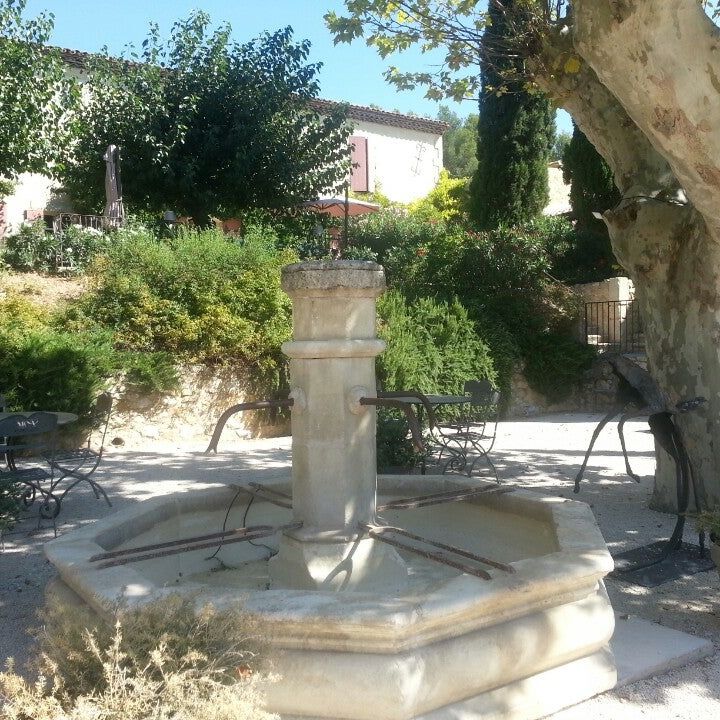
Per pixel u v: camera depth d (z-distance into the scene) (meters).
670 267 5.84
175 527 4.46
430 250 15.62
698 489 5.70
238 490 4.52
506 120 18.61
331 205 16.53
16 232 14.37
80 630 2.41
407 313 12.89
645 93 4.03
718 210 4.60
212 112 14.76
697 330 5.65
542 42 6.45
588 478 8.09
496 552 4.43
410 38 7.95
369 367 3.81
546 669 2.98
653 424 5.11
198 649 2.31
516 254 14.94
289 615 2.58
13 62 13.02
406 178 27.41
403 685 2.50
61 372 9.64
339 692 2.53
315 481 3.72
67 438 9.83
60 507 6.58
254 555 4.71
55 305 11.35
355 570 3.65
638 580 4.55
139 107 14.22
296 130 15.44
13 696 2.14
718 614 4.08
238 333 11.27
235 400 11.56
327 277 3.64
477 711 2.71
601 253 17.77
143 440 10.77
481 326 13.60
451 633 2.69
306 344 3.68
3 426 5.89
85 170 14.98
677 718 2.97
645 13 3.77
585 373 14.80
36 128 13.55
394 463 7.36
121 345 10.91
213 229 13.00
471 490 4.30
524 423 13.05
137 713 2.05
